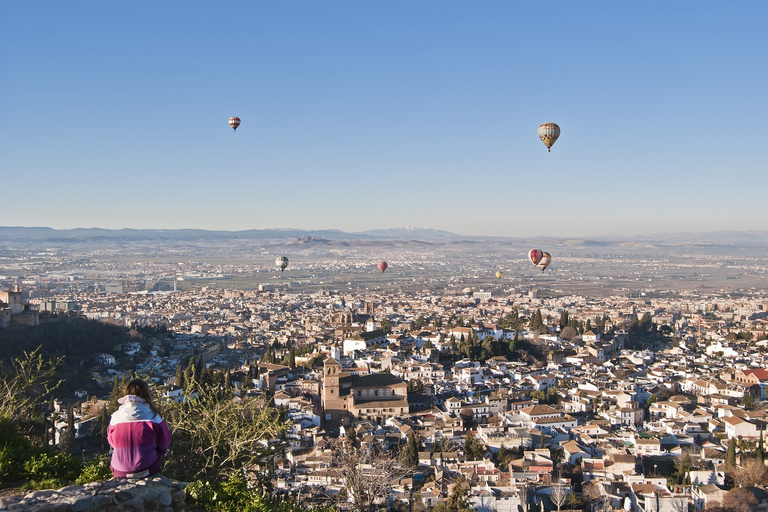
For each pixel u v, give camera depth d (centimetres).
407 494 13675
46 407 18675
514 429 19012
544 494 14562
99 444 14812
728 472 15675
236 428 6519
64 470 5003
